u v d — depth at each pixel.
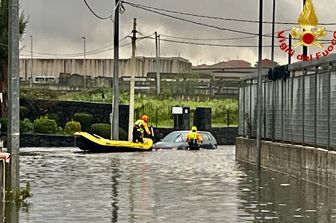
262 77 29.58
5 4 44.72
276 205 16.98
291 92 25.78
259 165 28.11
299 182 22.58
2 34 44.53
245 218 14.98
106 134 48.97
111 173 25.70
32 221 14.45
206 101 61.75
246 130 32.94
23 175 24.67
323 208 16.52
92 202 17.28
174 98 60.78
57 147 45.28
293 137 25.44
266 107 29.19
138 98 60.28
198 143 45.50
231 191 19.89
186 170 27.22
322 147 22.22
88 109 51.06
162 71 84.25
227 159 34.34
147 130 42.62
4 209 15.96
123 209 16.16
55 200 17.56
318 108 22.59
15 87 16.98
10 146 16.97
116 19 45.88
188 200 17.80
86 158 34.25
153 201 17.56
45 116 49.00
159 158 34.81
